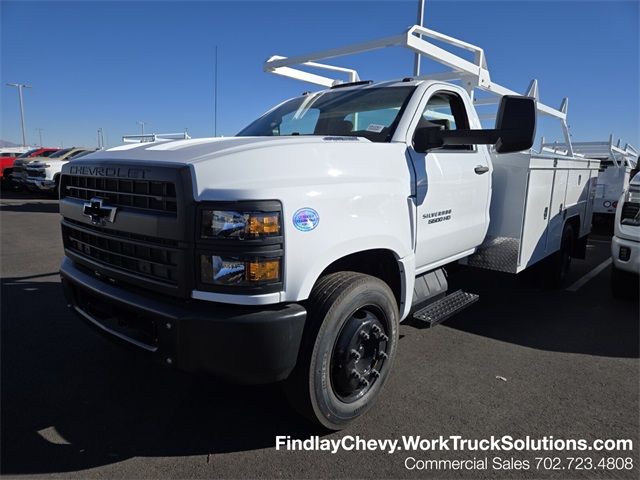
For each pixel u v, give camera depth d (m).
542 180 4.78
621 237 5.38
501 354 4.18
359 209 2.81
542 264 6.06
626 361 4.09
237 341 2.34
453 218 3.83
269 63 5.32
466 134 3.11
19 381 3.51
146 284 2.60
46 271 6.70
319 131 3.82
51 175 17.89
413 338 4.53
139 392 3.39
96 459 2.67
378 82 4.08
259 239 2.32
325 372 2.70
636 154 15.62
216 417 3.10
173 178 2.38
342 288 2.70
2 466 2.58
